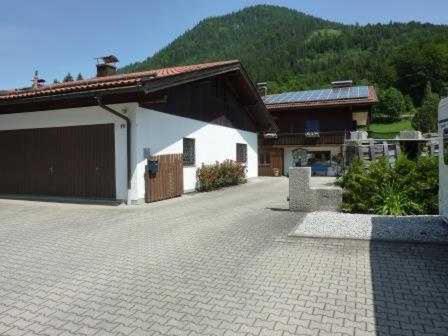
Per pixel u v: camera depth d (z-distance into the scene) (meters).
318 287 5.38
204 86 18.31
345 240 7.76
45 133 14.30
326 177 27.44
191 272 6.03
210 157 18.86
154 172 13.56
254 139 25.66
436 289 5.27
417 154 15.45
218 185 18.69
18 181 14.83
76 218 10.43
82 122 13.66
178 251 7.19
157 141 14.22
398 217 9.71
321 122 32.44
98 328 4.25
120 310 4.69
